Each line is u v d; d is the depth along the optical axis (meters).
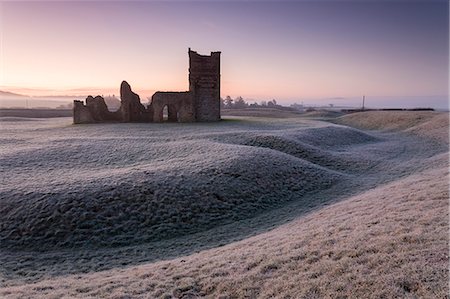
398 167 33.16
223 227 19.88
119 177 24.59
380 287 7.78
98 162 32.41
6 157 32.31
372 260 9.10
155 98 65.31
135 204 21.05
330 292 8.10
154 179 24.25
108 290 10.32
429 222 11.19
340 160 37.28
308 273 9.26
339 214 16.23
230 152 32.72
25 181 24.69
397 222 11.91
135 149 36.75
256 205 23.30
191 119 66.56
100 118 67.75
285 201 24.70
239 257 11.80
